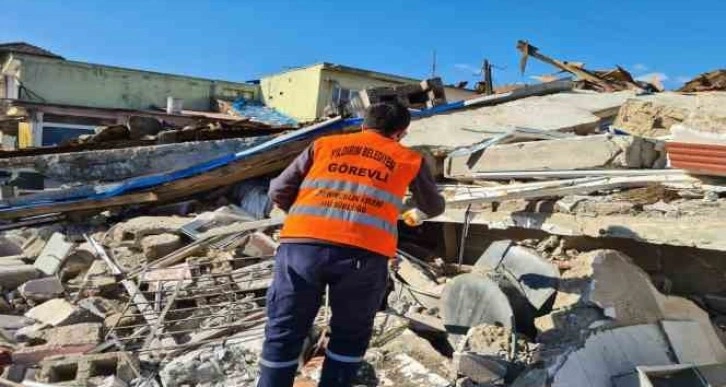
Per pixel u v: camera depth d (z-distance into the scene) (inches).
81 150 303.7
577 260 155.9
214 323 174.6
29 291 198.2
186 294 191.2
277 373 107.9
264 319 170.9
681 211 150.3
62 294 200.7
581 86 440.5
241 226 231.8
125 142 309.4
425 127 274.2
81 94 1052.5
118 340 160.6
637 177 169.3
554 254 173.5
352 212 107.2
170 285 196.4
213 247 227.1
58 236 231.1
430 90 331.0
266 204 267.6
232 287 196.5
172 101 1003.3
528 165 194.7
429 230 233.3
